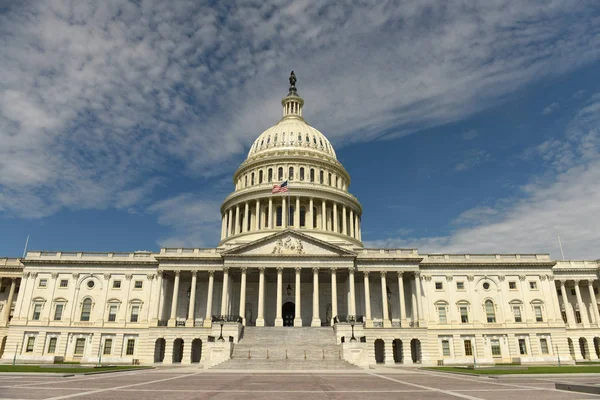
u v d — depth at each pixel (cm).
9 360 6769
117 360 6812
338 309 7475
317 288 6800
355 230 9456
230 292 7275
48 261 7406
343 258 6950
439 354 6981
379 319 7000
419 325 6725
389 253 7419
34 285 7294
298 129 10144
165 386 2414
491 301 7369
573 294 8162
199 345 6825
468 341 7094
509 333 7144
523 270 7538
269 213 8638
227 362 4594
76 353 6931
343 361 4656
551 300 7369
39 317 7138
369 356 6412
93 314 7156
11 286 7962
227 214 9306
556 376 3434
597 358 7488
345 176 10156
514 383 2755
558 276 7862
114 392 2034
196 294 7519
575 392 2130
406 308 7475
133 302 7225
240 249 6962
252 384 2605
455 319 7231
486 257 7644
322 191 8831
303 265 6906
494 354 7031
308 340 5706
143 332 6988
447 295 7369
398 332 6588
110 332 7019
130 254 7538
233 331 5638
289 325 7550
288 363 4556
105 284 7344
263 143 10081
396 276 7419
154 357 6569
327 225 8875
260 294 6781
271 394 2033
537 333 7162
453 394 2038
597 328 7612
